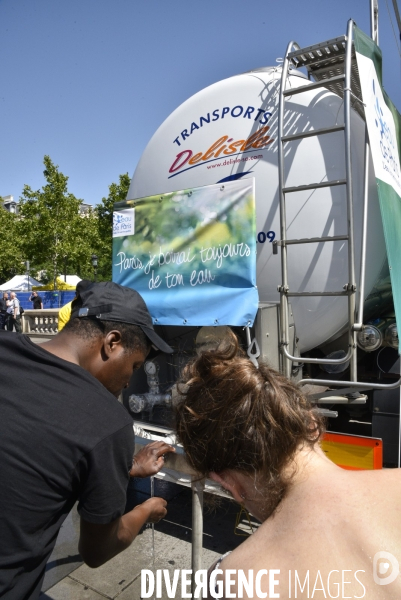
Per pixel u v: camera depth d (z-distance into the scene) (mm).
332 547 810
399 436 2854
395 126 3416
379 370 3020
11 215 31719
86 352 1556
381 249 3084
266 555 844
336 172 2842
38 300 18969
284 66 2803
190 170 3340
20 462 1243
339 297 2945
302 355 3361
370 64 2727
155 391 3291
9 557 1254
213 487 2260
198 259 3016
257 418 914
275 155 2990
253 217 2791
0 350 1407
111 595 2652
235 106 3215
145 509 1861
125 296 1656
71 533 2953
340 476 922
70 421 1290
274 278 3033
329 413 2672
